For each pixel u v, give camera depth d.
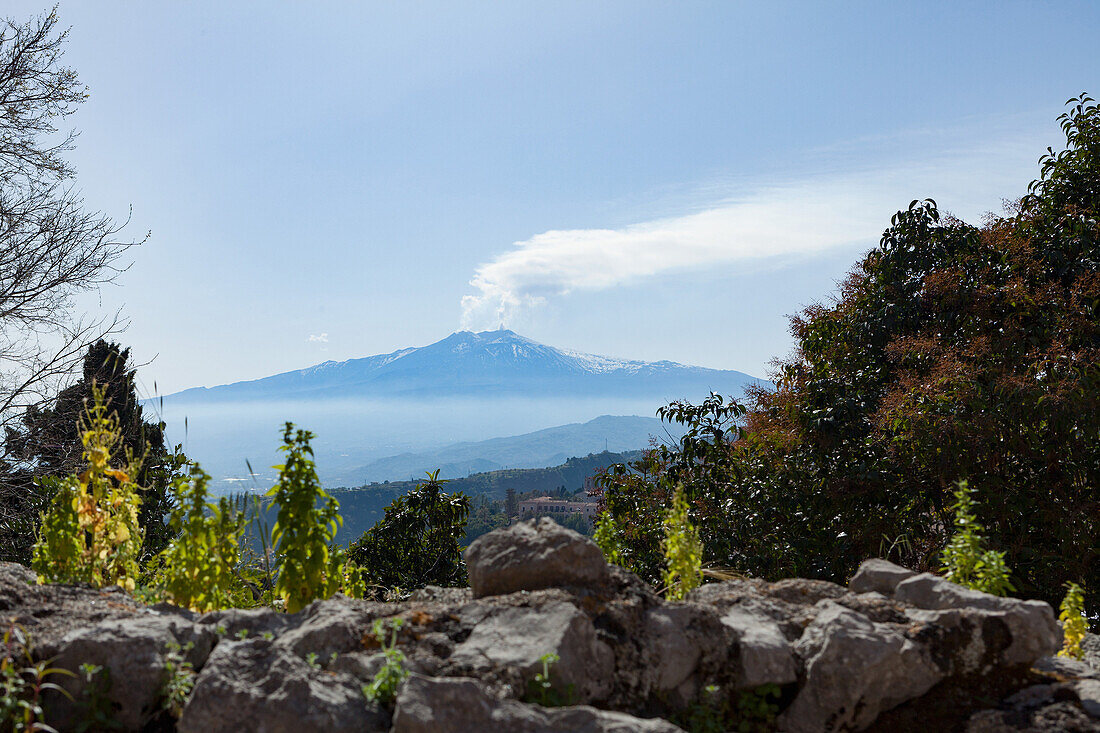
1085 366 8.10
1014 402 8.17
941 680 3.49
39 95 13.81
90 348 13.77
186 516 4.41
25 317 13.11
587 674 3.32
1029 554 7.98
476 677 3.13
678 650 3.51
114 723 3.08
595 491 11.48
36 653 3.20
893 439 8.92
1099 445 8.20
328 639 3.47
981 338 9.48
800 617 3.93
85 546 5.02
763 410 12.42
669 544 4.95
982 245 11.25
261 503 4.91
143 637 3.25
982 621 3.52
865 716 3.35
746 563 9.03
